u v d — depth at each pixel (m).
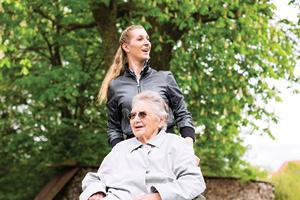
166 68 13.84
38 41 15.02
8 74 14.52
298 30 13.98
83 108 15.63
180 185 3.05
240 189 16.17
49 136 14.62
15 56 14.34
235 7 12.99
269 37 13.13
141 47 4.23
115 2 13.70
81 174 14.05
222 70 14.13
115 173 3.23
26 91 15.52
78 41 15.54
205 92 14.06
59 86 13.22
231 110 13.77
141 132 3.27
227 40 13.66
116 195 3.11
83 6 13.09
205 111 13.88
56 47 15.61
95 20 13.92
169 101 4.27
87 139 14.34
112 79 4.30
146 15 12.43
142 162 3.19
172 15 12.64
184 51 13.49
